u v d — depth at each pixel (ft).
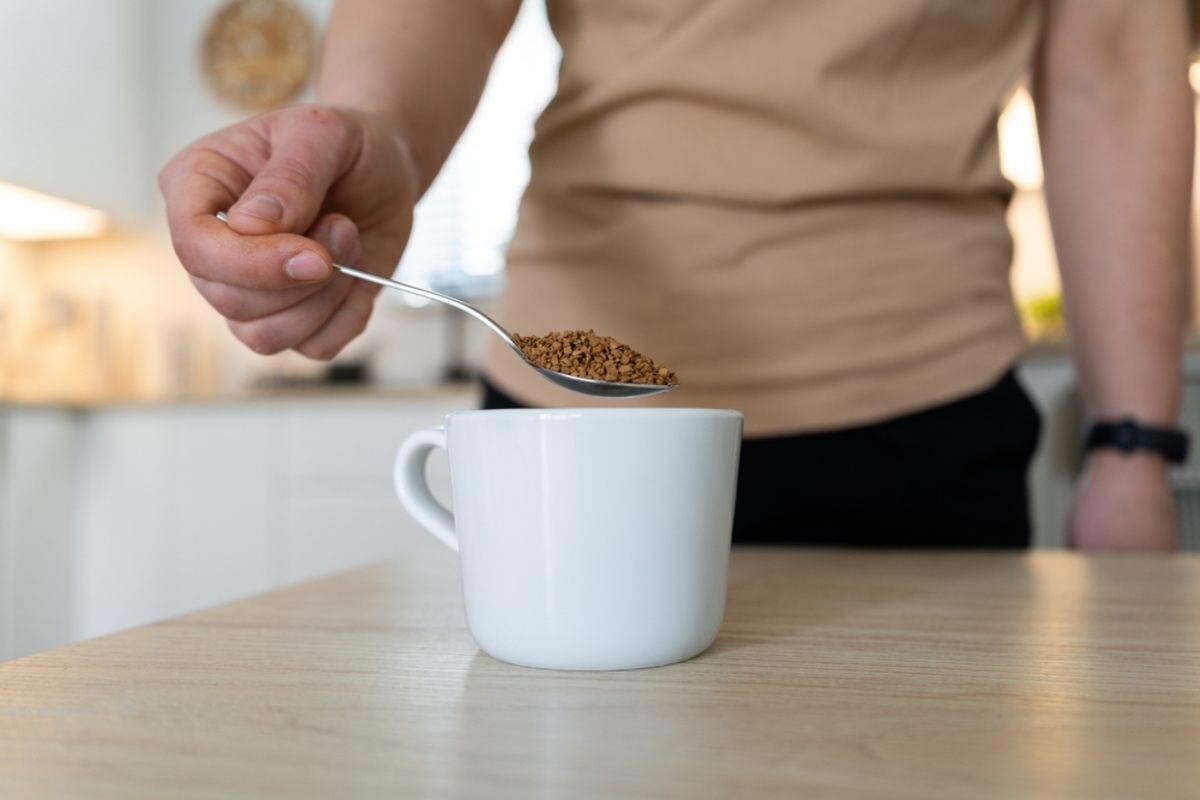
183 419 6.79
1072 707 1.45
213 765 1.32
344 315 2.10
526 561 1.60
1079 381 2.78
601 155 2.64
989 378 2.63
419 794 1.23
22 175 7.39
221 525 6.73
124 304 8.86
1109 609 1.87
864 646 1.68
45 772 1.31
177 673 1.57
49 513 6.70
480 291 8.50
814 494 2.61
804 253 2.56
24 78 7.41
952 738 1.37
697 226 2.58
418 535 6.43
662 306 2.62
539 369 1.88
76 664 1.60
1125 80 2.72
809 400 2.59
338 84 2.28
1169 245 2.66
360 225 2.14
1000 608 1.89
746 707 1.46
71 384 8.53
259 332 2.02
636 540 1.59
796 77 2.49
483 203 8.64
